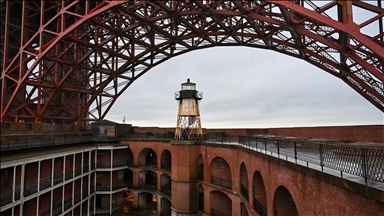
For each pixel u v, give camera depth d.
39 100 27.98
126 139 34.75
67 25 32.31
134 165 33.72
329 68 25.33
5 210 16.34
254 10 20.17
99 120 35.91
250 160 16.08
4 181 17.25
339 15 17.55
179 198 25.56
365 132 16.64
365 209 5.79
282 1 15.43
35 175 20.44
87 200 28.97
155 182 36.44
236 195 19.59
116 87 35.25
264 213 14.31
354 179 6.41
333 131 19.41
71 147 27.20
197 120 30.19
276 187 11.56
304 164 9.13
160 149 31.36
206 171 24.48
